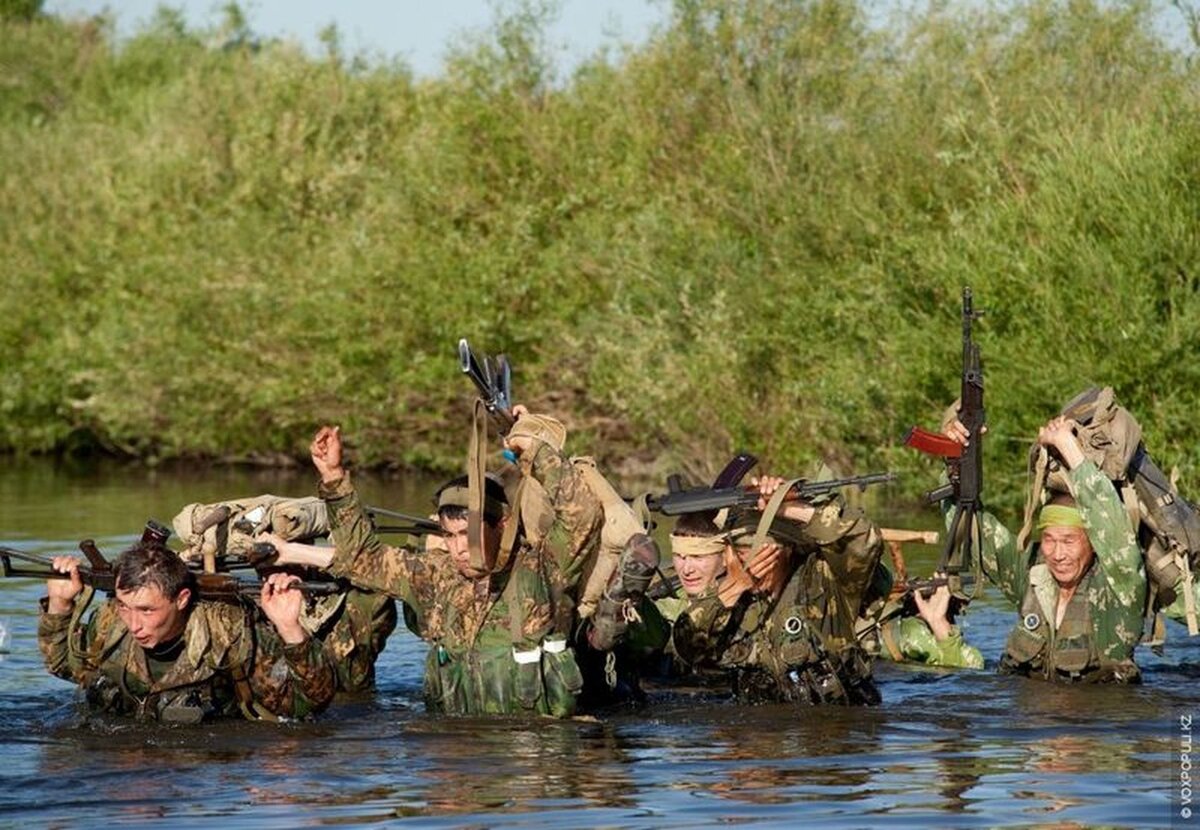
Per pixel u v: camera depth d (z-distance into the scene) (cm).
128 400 7294
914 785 1977
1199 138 4653
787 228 5741
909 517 4731
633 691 2520
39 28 11806
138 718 2314
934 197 5475
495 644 2369
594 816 1836
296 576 2456
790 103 6272
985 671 2761
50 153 8706
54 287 7975
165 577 2258
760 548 2462
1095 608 2655
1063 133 5041
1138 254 4553
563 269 6500
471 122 6981
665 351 5866
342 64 8462
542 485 2355
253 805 1894
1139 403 4481
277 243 7231
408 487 6178
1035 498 2722
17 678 2673
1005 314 4775
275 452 7288
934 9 5897
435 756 2133
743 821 1814
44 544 4325
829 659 2478
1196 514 2692
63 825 1819
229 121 8256
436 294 6619
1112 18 5678
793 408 5581
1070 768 2061
